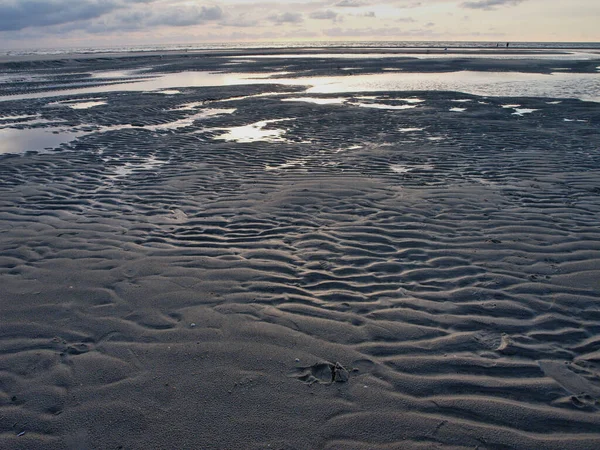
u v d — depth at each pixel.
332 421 2.75
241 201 6.86
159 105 17.67
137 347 3.49
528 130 12.00
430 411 2.83
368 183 7.61
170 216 6.32
